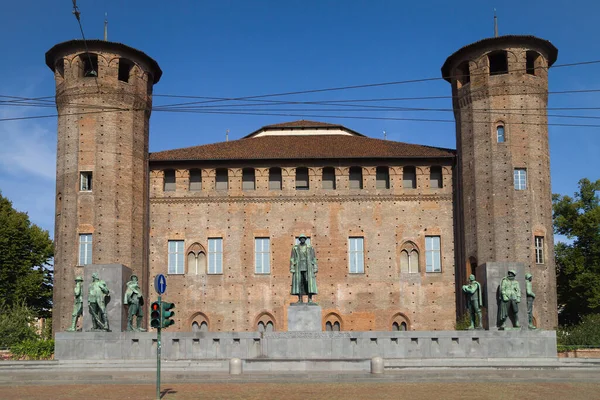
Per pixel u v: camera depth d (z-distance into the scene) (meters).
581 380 33.06
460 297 60.06
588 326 52.47
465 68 61.91
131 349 40.56
